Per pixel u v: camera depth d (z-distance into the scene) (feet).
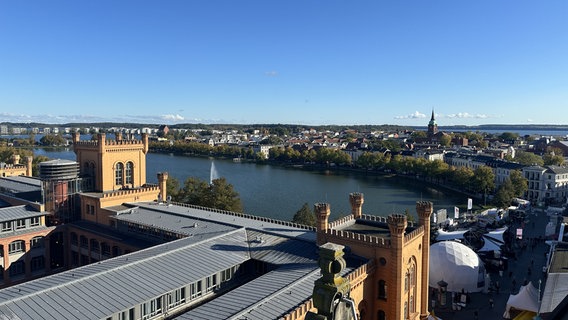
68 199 318.04
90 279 172.35
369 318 200.54
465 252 295.89
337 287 45.80
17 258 287.28
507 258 342.64
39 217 303.27
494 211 499.10
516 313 243.60
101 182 330.75
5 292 161.17
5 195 358.43
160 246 222.48
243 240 234.17
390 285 196.65
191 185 458.09
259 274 214.48
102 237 283.18
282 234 238.07
